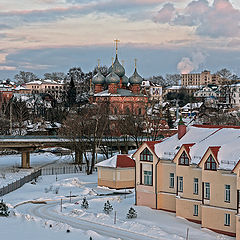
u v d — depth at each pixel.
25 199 87.81
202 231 66.38
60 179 111.56
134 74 183.88
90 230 65.31
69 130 129.88
